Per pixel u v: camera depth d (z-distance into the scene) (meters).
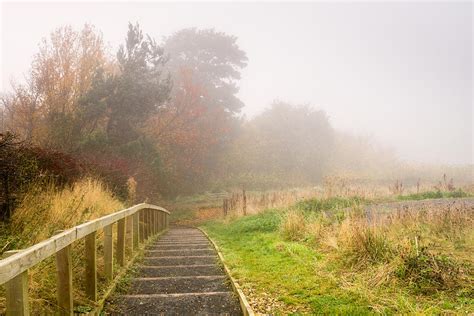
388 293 5.27
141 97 22.39
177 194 31.02
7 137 7.21
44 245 3.48
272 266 7.20
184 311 5.01
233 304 5.28
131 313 4.91
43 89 22.94
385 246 6.71
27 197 6.99
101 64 25.81
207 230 17.05
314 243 8.97
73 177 10.59
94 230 5.03
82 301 4.76
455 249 7.02
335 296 5.34
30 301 4.08
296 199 16.14
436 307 4.66
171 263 8.24
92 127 22.58
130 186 16.30
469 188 19.19
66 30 23.98
